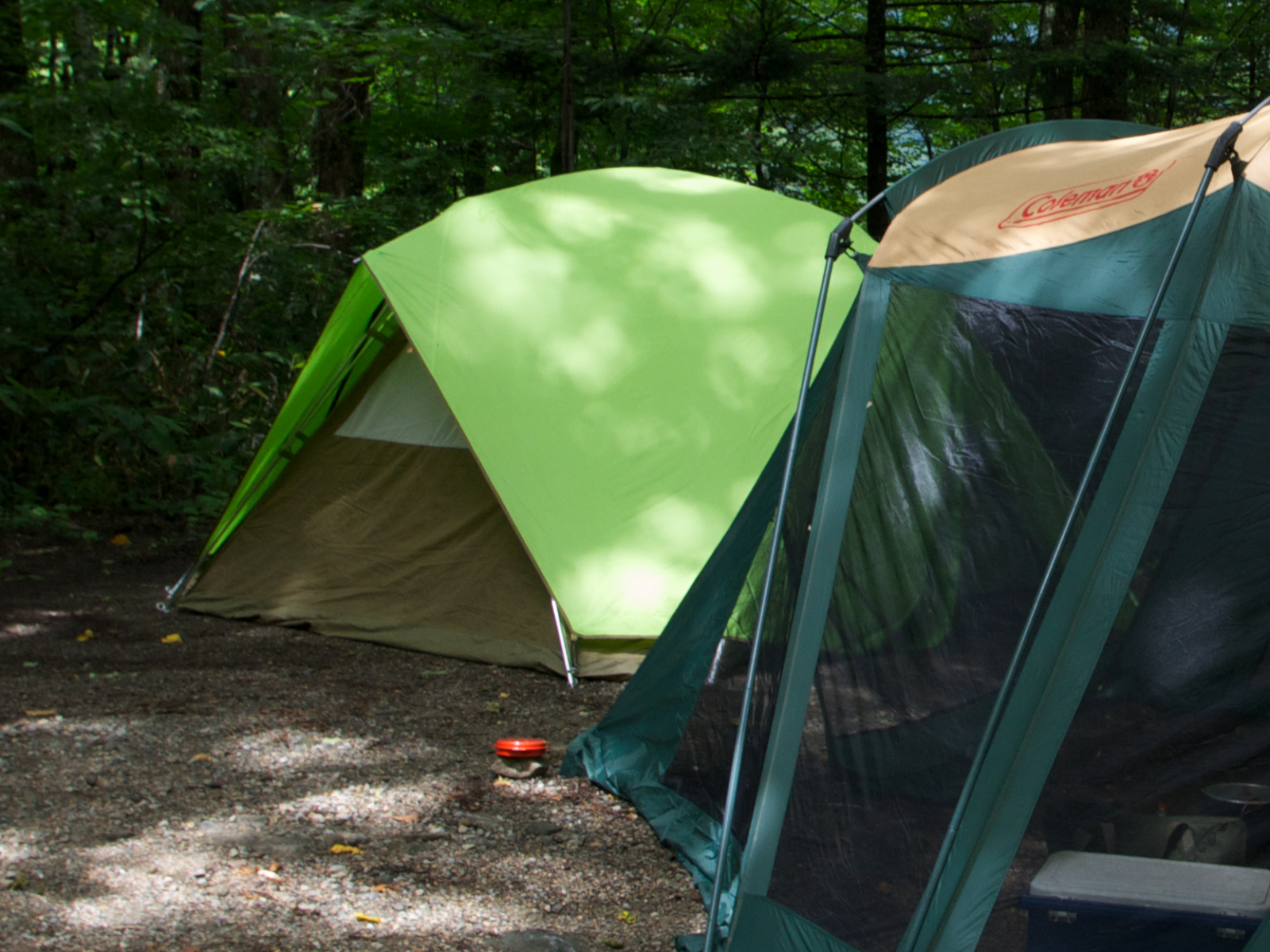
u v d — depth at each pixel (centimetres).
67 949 278
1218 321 249
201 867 328
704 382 573
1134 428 252
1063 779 237
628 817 381
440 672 535
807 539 325
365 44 1110
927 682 274
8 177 977
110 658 543
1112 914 225
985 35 1375
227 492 905
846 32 1497
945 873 241
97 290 957
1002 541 273
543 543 527
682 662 402
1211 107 1372
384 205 1195
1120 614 242
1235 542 238
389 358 628
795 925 271
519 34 1211
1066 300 282
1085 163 325
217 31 1075
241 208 1142
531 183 643
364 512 614
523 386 551
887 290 336
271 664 541
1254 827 224
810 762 292
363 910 307
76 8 941
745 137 1203
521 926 304
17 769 398
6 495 832
